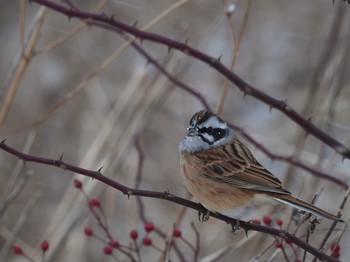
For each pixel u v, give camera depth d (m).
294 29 16.95
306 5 17.19
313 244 11.33
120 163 11.99
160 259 9.91
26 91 16.38
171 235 9.73
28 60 10.98
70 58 16.70
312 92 12.44
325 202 13.36
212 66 9.55
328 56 12.48
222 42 16.70
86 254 12.53
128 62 16.59
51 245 11.55
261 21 16.98
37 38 11.09
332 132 13.84
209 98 15.88
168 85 12.55
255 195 9.55
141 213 10.50
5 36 17.36
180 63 12.99
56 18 16.98
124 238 13.56
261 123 15.62
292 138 14.57
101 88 15.27
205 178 9.76
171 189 14.65
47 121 15.95
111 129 12.19
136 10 16.88
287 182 11.58
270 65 16.62
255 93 9.58
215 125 10.07
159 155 15.17
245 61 16.61
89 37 17.03
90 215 13.50
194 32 16.53
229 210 9.66
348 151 9.57
